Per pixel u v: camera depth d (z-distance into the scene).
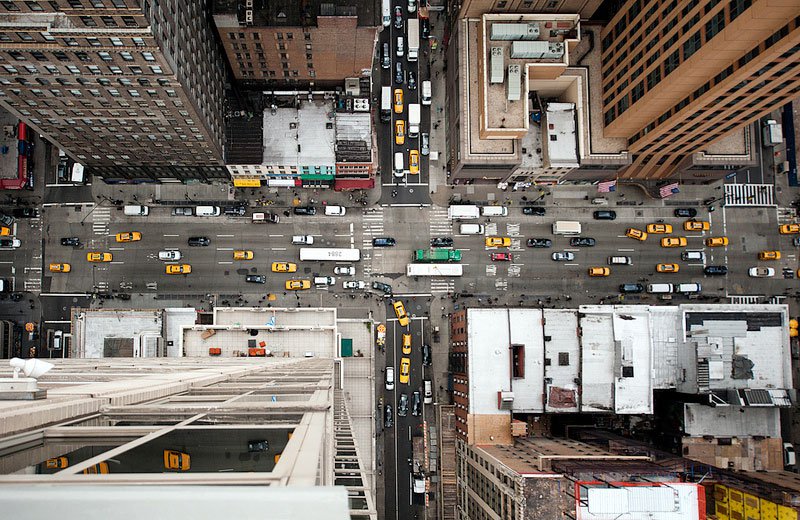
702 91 76.56
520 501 69.94
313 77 97.75
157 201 106.25
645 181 110.50
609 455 83.81
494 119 93.12
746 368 95.19
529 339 93.88
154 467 16.11
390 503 103.44
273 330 88.75
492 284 108.75
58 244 104.69
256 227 107.06
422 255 105.75
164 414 22.62
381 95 108.56
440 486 102.62
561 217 110.62
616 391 92.62
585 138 99.31
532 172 103.75
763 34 63.44
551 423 107.94
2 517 8.45
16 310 103.25
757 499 83.56
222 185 107.12
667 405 101.81
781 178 113.75
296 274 106.69
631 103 89.25
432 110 110.19
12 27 54.50
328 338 89.31
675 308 98.06
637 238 110.50
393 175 109.06
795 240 112.06
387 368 104.94
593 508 67.81
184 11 69.25
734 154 101.19
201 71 78.00
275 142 95.56
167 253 103.88
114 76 64.44
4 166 101.06
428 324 107.50
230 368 49.44
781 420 106.56
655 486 68.75
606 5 101.69
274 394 31.03
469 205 108.12
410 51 108.12
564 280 109.62
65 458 16.91
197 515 8.84
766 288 111.56
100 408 21.95
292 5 80.19
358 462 38.62
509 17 93.56
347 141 96.19
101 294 104.31
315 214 107.69
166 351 94.88
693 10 71.56
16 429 16.61
